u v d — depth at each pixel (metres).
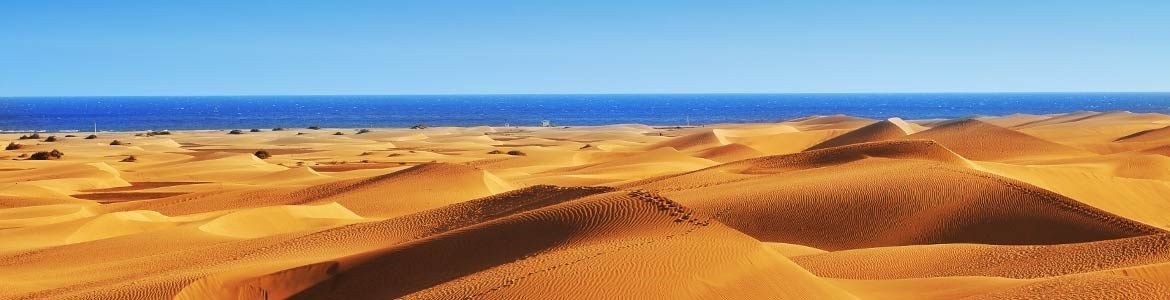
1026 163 68.06
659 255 19.67
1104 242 27.53
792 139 107.69
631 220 23.59
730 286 18.45
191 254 30.17
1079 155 74.94
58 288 25.36
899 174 40.56
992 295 20.33
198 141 120.69
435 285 21.31
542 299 17.22
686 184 48.50
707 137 103.06
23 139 119.31
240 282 22.88
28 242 35.91
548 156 82.56
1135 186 50.56
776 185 41.62
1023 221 35.59
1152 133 93.38
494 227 25.03
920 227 36.31
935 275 25.62
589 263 19.11
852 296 20.31
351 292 22.92
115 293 22.03
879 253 28.27
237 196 54.12
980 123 87.38
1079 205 35.81
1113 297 19.33
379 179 54.97
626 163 74.38
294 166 79.56
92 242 34.09
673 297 17.47
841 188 39.22
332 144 111.12
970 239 35.44
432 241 24.73
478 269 22.64
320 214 42.03
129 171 74.50
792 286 19.36
